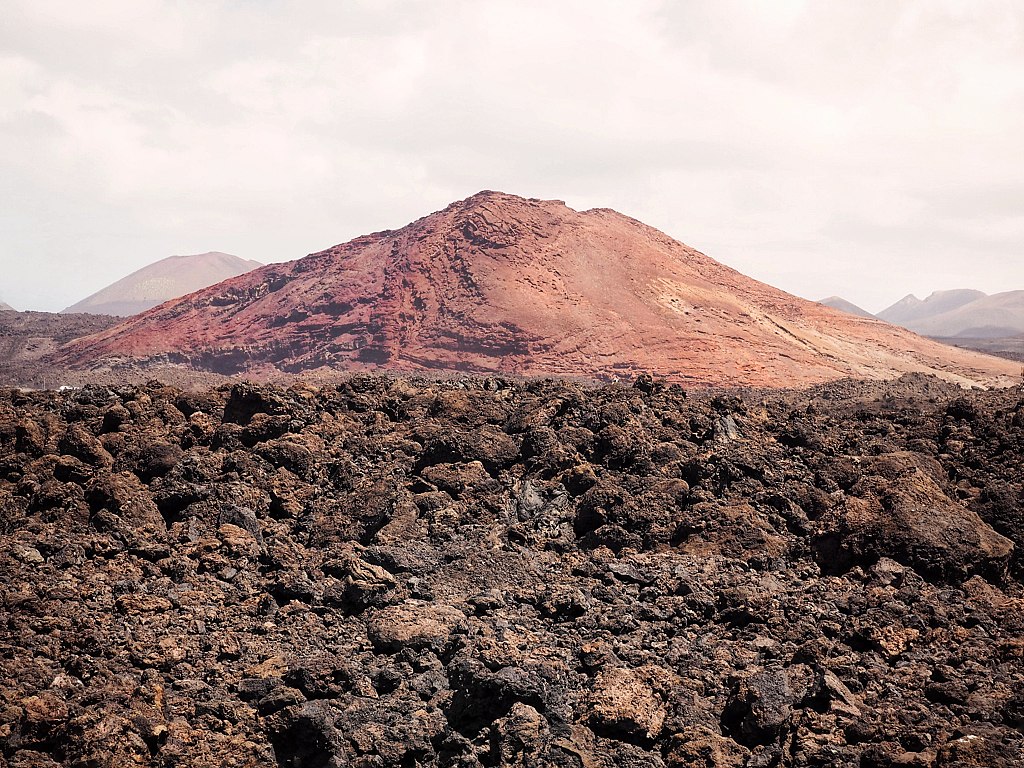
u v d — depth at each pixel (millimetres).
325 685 16219
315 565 20438
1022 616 17938
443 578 19625
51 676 15695
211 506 21828
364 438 25453
